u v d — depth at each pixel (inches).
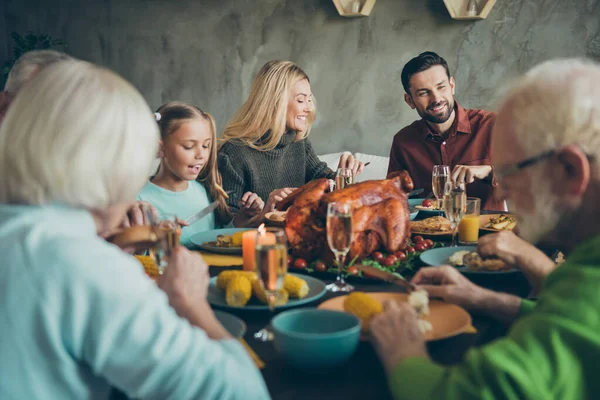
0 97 75.9
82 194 32.3
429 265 64.8
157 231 49.2
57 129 31.6
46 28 224.1
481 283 60.1
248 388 32.9
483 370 30.2
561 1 167.5
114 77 33.9
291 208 67.2
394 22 183.3
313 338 36.4
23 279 30.3
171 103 98.2
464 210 76.1
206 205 102.2
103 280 30.6
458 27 177.3
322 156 191.5
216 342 34.9
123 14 213.6
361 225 64.7
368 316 43.7
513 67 174.2
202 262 42.5
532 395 28.7
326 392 35.9
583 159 33.6
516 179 36.6
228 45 202.8
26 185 31.9
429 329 44.1
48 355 30.5
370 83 188.9
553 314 30.4
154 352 30.5
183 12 206.2
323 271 62.7
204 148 96.6
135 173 33.7
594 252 32.3
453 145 133.3
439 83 127.0
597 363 29.1
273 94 119.8
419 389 33.3
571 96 34.0
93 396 32.6
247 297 50.6
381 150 191.2
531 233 37.7
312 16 191.5
